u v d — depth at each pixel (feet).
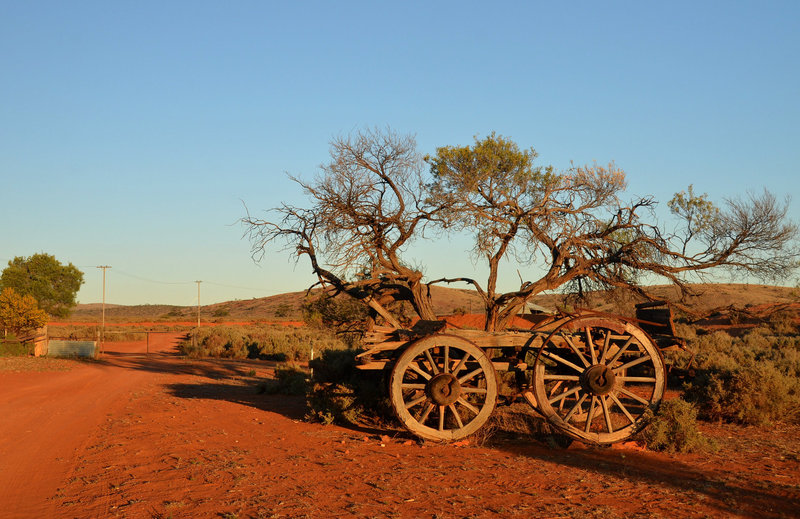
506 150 54.24
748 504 23.56
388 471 29.50
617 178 52.24
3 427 45.19
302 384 67.72
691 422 34.71
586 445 35.73
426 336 36.94
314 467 30.50
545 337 38.47
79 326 308.19
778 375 45.16
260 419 48.03
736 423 42.96
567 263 55.31
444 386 36.24
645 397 53.52
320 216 49.57
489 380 36.83
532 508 23.18
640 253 52.21
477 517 22.07
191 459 32.60
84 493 26.35
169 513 22.94
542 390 35.91
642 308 45.42
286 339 169.99
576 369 36.63
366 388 46.83
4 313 143.74
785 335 135.13
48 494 26.53
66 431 43.11
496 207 52.54
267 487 26.63
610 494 25.14
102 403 59.52
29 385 78.43
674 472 28.96
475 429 36.55
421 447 35.55
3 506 24.77
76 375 95.09
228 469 30.17
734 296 215.51
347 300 78.48
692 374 40.50
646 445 34.88
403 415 36.40
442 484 26.91
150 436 40.27
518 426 40.24
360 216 48.11
